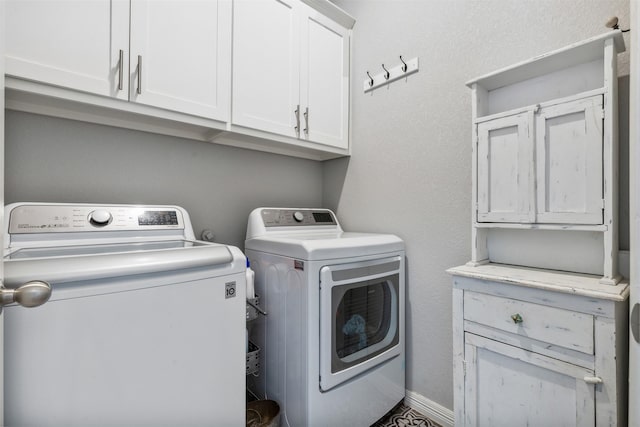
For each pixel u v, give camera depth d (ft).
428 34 5.27
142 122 4.52
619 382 2.78
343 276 4.32
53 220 3.52
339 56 6.35
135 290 2.77
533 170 3.53
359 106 6.44
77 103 3.63
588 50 3.35
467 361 3.74
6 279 2.24
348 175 6.68
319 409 4.08
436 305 5.11
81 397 2.50
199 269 3.18
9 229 3.24
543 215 3.47
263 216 5.50
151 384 2.85
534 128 3.54
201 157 5.53
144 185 4.92
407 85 5.57
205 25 4.47
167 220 4.33
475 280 3.66
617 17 3.34
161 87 4.06
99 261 2.66
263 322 4.91
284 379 4.43
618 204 3.41
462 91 4.83
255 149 6.12
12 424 2.22
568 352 2.99
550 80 3.89
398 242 5.22
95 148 4.49
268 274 4.83
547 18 4.00
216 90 4.58
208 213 5.60
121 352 2.69
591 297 2.86
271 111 5.22
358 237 5.01
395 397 5.16
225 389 3.37
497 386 3.50
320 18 5.98
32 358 2.30
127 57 3.80
